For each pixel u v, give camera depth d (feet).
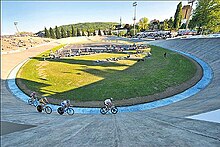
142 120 32.35
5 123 34.63
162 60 102.58
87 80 76.18
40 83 76.59
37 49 188.65
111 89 63.52
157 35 263.90
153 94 58.34
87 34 391.45
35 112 47.32
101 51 155.02
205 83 63.31
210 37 110.32
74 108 52.29
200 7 125.80
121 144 19.63
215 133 21.20
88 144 20.79
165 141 19.57
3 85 77.00
